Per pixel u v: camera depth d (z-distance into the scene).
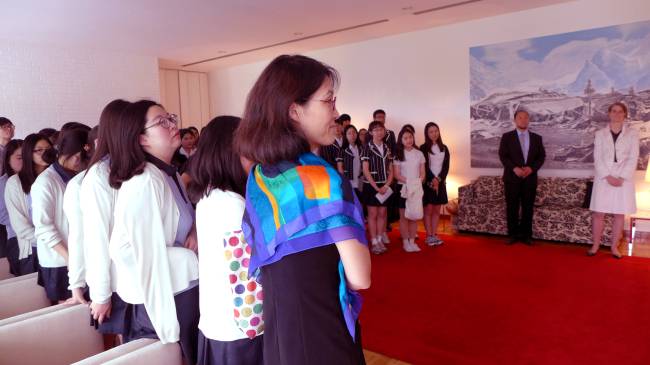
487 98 5.93
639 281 3.52
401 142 4.55
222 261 1.29
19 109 6.43
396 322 2.90
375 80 6.99
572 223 4.81
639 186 5.02
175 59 8.20
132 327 1.61
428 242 4.95
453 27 6.12
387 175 4.61
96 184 1.57
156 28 5.91
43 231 2.03
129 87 7.66
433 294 3.38
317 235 0.84
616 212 4.10
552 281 3.59
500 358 2.38
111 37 6.37
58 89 6.82
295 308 0.90
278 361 0.94
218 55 7.88
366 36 6.70
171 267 1.51
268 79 0.90
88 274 1.58
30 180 2.46
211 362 1.36
